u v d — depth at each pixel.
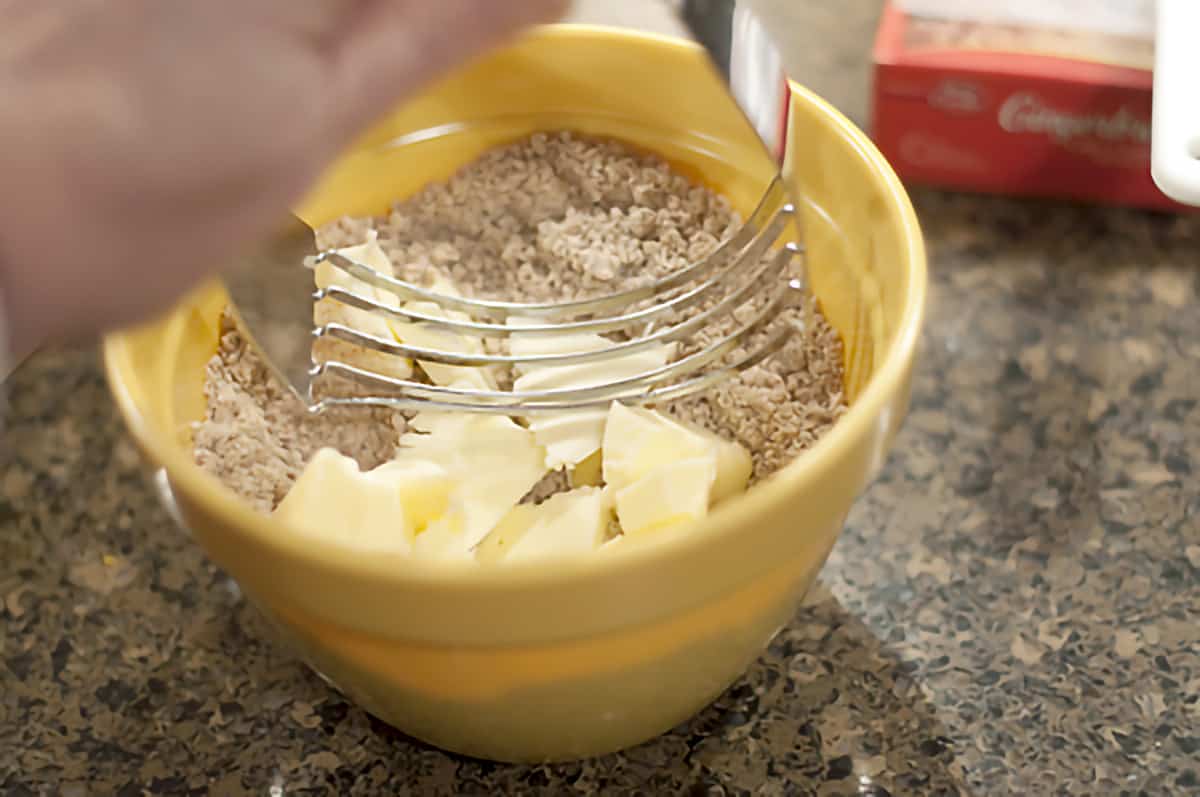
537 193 0.55
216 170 0.36
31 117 0.34
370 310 0.51
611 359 0.51
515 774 0.49
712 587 0.43
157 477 0.44
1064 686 0.50
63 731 0.50
